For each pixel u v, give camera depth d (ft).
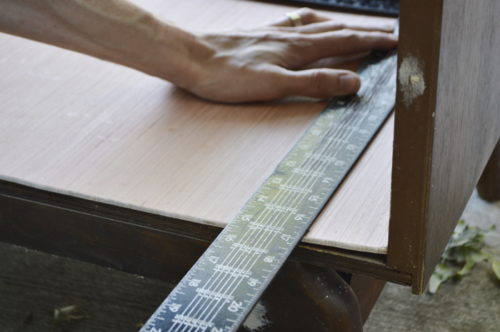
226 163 4.04
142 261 3.92
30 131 4.32
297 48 4.90
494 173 6.17
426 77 2.84
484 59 3.49
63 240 4.03
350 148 4.07
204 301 3.09
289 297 3.56
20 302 5.68
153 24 4.45
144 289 5.79
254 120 4.45
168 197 3.78
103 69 4.97
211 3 5.82
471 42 3.17
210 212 3.66
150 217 3.73
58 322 5.50
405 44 2.83
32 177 3.93
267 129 4.35
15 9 4.05
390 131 4.27
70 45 4.28
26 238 4.12
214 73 4.58
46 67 4.99
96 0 4.25
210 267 3.26
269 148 4.17
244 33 4.85
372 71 4.91
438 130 3.00
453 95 3.10
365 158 4.03
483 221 6.24
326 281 3.51
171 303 3.08
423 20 2.75
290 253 3.34
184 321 2.99
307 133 4.23
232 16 5.62
